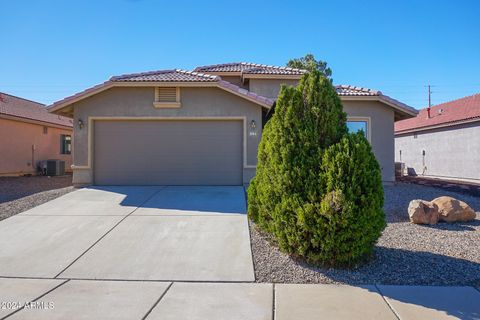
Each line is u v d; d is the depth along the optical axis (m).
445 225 7.57
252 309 3.86
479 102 21.20
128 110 11.99
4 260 5.45
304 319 3.63
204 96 12.06
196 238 6.39
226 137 12.14
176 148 12.09
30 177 18.03
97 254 5.66
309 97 5.52
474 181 18.64
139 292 4.34
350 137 5.18
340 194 4.77
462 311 3.80
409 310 3.82
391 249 5.84
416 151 24.84
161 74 12.88
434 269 4.99
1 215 7.99
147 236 6.50
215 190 10.96
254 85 15.73
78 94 11.69
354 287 4.46
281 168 5.32
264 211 5.97
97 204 8.99
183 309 3.88
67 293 4.32
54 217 7.79
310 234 5.08
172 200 9.42
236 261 5.35
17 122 18.44
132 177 12.02
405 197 11.12
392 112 13.95
